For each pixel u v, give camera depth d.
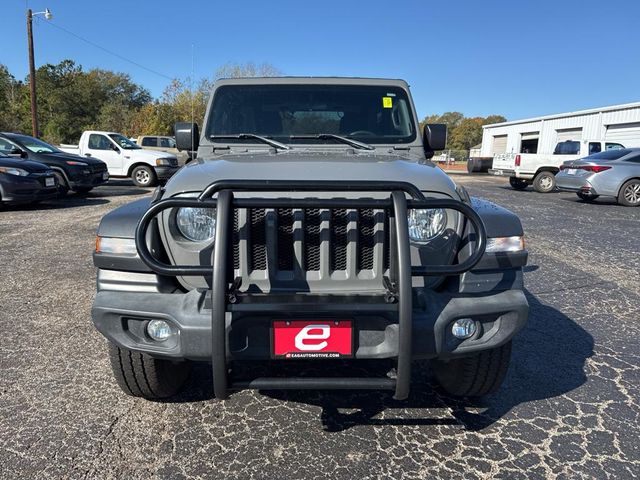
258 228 2.29
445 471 2.37
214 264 2.04
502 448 2.55
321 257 2.28
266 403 2.96
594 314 4.54
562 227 9.23
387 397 3.04
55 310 4.45
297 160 2.73
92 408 2.87
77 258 6.38
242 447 2.54
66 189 12.36
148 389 2.80
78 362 3.44
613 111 25.86
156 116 44.56
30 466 2.36
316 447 2.55
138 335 2.37
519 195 15.70
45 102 58.53
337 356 2.20
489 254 2.42
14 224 8.84
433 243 2.38
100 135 16.78
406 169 2.59
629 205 12.56
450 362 2.90
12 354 3.55
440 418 2.82
